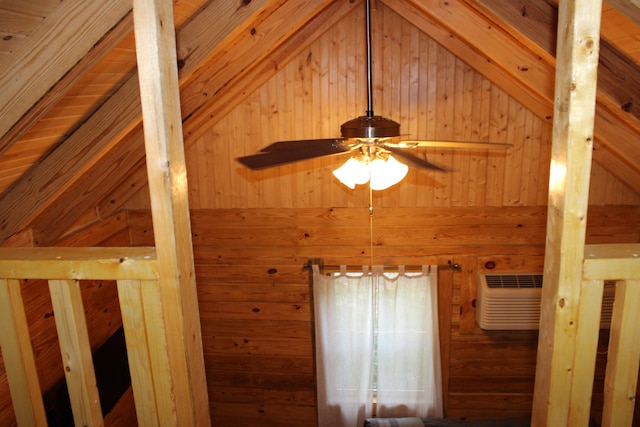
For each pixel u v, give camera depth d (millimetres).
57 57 1559
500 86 3637
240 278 4312
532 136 3822
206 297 4379
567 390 1515
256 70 3463
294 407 4570
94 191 3166
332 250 4191
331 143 2201
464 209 4023
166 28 1341
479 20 2686
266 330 4414
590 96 1311
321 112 3840
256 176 4070
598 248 1483
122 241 4148
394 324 4266
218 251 4262
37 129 1979
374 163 2266
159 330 1548
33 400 1742
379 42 3688
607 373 1572
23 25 1478
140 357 1585
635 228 3926
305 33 3561
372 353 4328
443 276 4168
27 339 1697
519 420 3719
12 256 1574
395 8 3543
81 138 2273
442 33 3504
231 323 4422
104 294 3852
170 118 1373
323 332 4297
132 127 2352
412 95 3768
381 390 4422
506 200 3979
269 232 4188
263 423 4641
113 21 1543
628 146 2775
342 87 3781
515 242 4062
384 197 4051
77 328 1616
